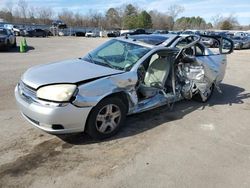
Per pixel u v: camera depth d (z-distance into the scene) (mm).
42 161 3533
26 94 3898
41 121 3662
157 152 3924
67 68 4359
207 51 6355
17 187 3016
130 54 4895
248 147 4262
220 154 3982
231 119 5434
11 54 14836
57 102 3621
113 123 4281
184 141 4328
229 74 10688
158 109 5688
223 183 3283
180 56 5199
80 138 4199
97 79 4012
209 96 6500
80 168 3428
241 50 25922
